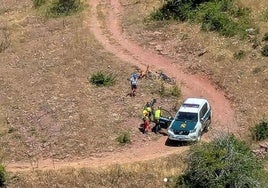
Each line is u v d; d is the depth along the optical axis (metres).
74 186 45.22
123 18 81.50
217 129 52.97
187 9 76.06
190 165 44.28
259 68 60.69
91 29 78.94
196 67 64.25
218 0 77.00
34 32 80.19
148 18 78.50
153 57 68.56
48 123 54.88
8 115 57.09
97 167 47.59
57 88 62.00
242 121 53.97
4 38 78.50
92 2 90.12
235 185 42.19
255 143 49.94
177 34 72.06
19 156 50.22
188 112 51.38
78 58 69.12
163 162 47.62
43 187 45.22
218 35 68.94
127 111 56.19
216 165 43.09
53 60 69.50
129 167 47.06
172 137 49.97
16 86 63.53
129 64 67.06
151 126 53.69
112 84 62.06
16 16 88.88
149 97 58.94
